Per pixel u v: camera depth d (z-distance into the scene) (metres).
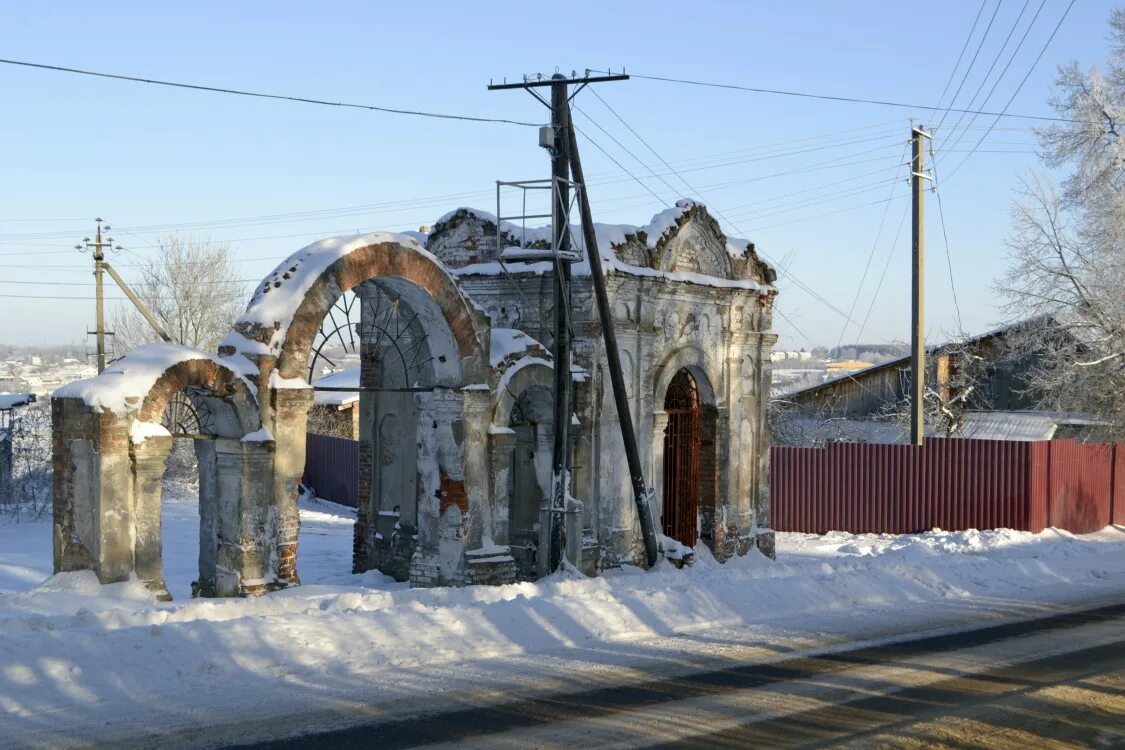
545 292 19.55
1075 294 31.81
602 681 11.21
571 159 17.22
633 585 16.36
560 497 17.59
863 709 10.44
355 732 9.09
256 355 14.69
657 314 20.94
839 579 17.30
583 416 19.19
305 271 15.40
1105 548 24.50
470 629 12.59
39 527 25.62
